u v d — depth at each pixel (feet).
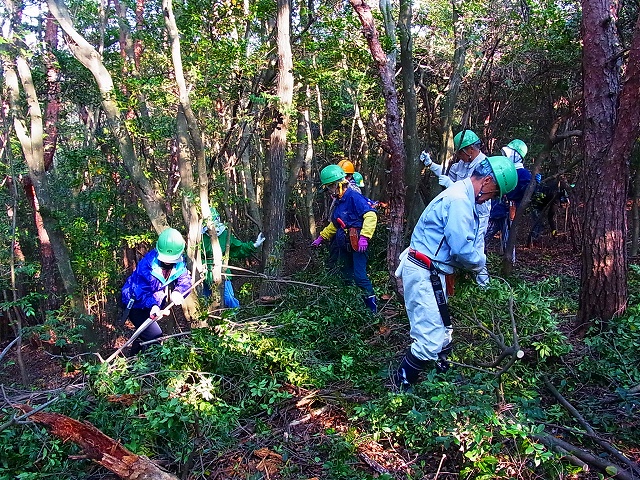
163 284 15.11
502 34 24.18
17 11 22.36
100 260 26.78
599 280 13.57
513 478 8.59
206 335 12.92
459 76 24.82
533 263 26.17
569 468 8.78
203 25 20.20
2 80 25.75
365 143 37.24
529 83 26.55
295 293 16.70
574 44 22.30
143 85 18.62
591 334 13.50
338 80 26.32
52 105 29.09
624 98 12.55
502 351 11.43
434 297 11.07
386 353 13.83
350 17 21.29
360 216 17.38
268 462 9.66
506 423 9.14
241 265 28.50
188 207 17.57
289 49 19.27
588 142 13.56
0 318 29.86
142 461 8.72
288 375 12.34
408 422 10.01
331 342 14.30
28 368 25.07
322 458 9.87
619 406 10.54
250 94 20.58
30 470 9.83
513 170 10.81
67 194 32.07
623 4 18.71
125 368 11.80
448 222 10.70
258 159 34.53
